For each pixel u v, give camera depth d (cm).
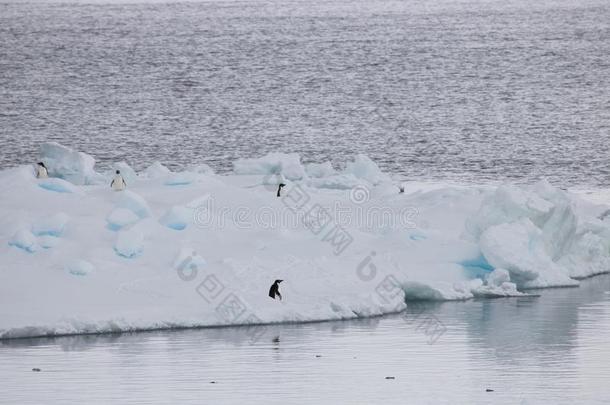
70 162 19275
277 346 11412
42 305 12212
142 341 11569
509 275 14575
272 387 9894
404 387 9906
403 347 11412
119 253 13500
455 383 10031
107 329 11869
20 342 11488
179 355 11006
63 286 12644
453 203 16975
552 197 15962
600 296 14125
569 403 9400
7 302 12212
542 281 14738
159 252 13650
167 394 9662
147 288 12812
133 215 14362
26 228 13925
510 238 14575
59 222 13900
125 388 9844
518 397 9581
